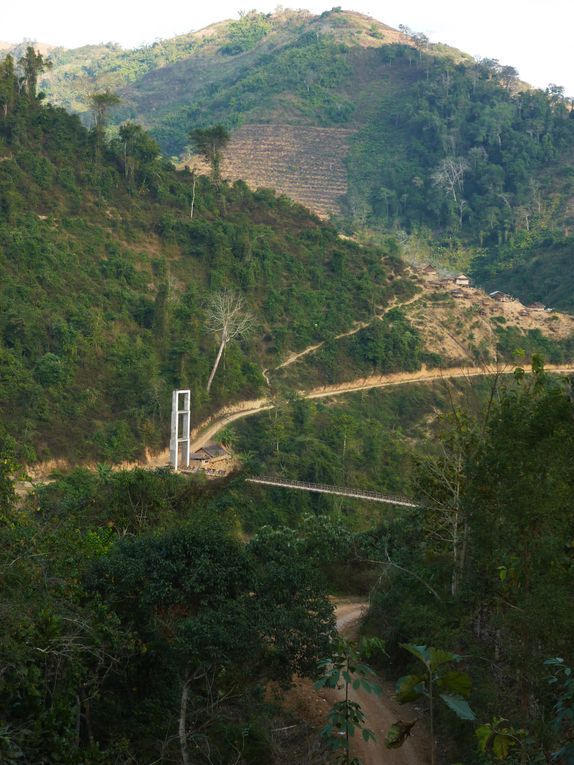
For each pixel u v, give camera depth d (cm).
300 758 2316
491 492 2023
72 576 2309
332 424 9338
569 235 18462
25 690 1645
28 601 1948
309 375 10525
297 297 11400
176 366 8862
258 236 11919
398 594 3148
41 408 7588
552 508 1823
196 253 11000
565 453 1877
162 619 2406
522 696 1791
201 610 2333
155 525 3384
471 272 18350
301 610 2391
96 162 11244
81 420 7775
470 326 12000
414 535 3928
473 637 2334
